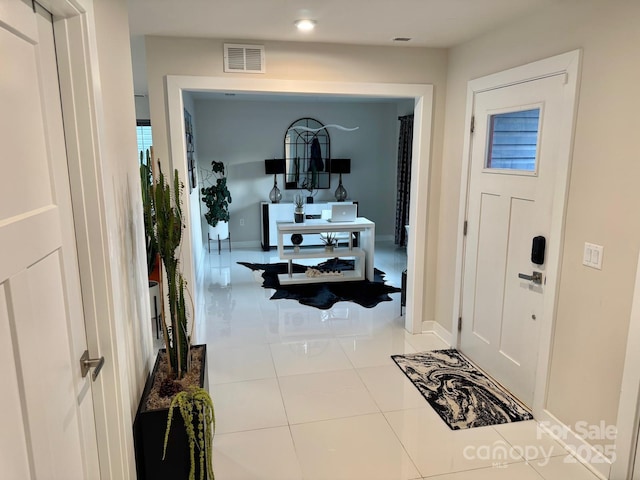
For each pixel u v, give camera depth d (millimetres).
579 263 2287
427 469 2264
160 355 2412
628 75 1973
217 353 3592
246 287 5445
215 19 2707
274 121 7555
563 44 2357
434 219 3828
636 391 1976
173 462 1884
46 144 1235
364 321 4309
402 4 2459
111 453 1600
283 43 3248
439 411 2762
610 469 2143
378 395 2949
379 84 3465
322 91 3371
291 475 2215
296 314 4508
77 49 1348
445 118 3650
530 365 2719
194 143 6453
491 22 2805
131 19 2697
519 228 2775
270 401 2879
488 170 3062
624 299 2031
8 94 1008
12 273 994
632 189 1973
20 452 1013
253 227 7844
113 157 1680
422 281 3896
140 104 7078
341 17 2695
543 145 2531
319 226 5457
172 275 2041
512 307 2879
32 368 1085
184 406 1747
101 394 1556
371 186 8070
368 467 2277
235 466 2273
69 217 1388
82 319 1468
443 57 3559
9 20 1013
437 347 3697
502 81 2859
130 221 1963
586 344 2264
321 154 7793
